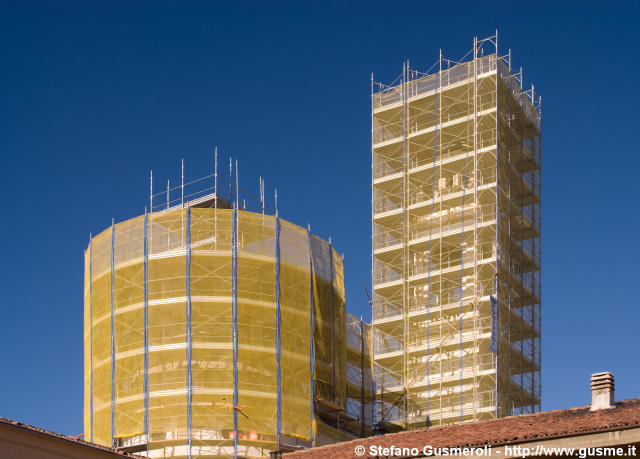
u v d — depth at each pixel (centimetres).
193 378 7150
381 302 9344
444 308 8950
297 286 7625
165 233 7475
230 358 7206
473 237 9012
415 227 9375
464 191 9162
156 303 7331
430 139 9531
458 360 8856
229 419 7088
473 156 9200
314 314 7731
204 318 7269
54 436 3994
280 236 7644
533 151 9969
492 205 9119
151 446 7062
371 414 9075
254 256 7469
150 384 7194
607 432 3653
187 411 7081
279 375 7319
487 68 9406
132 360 7294
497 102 9225
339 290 8150
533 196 9856
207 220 7475
